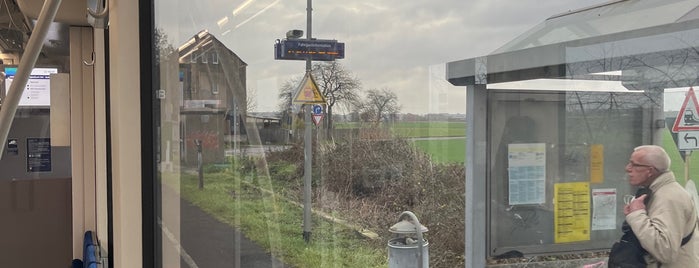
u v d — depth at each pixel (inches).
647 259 92.4
